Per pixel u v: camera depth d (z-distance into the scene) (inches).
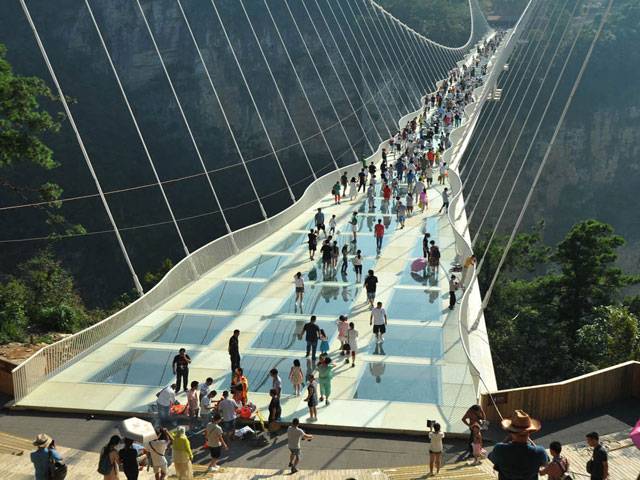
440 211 1477.6
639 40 4697.3
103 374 793.6
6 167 3341.5
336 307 987.3
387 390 744.3
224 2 5068.9
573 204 4594.0
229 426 644.1
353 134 4842.5
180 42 5039.4
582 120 4596.5
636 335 1320.1
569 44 4726.9
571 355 1652.3
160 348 863.7
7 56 4534.9
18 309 1061.8
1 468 557.9
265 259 1216.2
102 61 4845.0
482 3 6673.2
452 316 943.0
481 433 649.6
